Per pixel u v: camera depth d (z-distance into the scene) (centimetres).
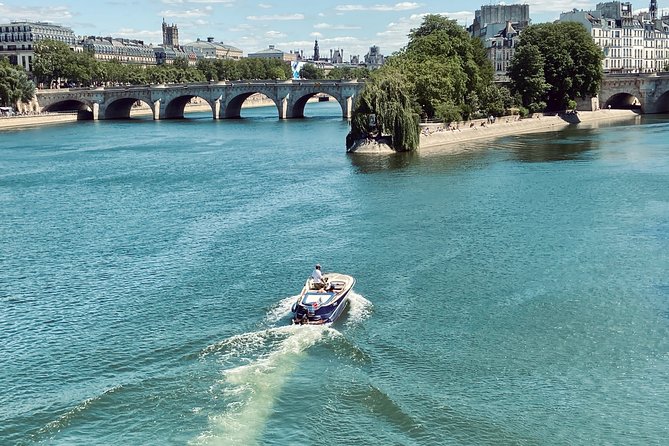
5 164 15388
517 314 5894
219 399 4638
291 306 6119
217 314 6016
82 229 9150
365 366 5066
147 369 5103
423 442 4206
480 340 5441
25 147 18638
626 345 5306
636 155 14075
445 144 16650
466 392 4719
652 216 8844
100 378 5000
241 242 8156
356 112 15450
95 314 6125
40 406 4650
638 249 7488
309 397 4647
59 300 6494
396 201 10075
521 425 4350
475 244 7800
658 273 6750
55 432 4353
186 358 5231
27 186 12544
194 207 10238
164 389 4781
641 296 6200
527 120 19862
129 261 7612
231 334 5600
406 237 8131
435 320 5809
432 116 17925
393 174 12431
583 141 16750
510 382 4831
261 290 6544
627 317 5781
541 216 8981
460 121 17850
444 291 6419
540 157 14175
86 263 7612
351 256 7462
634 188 10606
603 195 10162
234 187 11769
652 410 4475
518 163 13400
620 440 4197
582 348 5278
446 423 4372
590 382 4809
